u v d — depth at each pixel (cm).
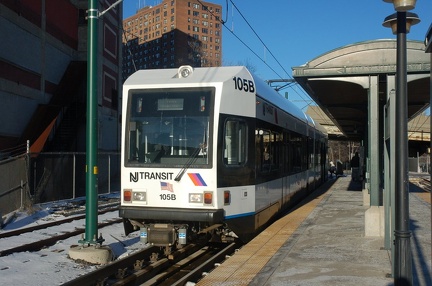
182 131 941
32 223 1452
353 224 1227
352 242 984
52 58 2866
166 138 948
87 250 920
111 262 883
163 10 14062
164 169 932
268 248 932
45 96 2786
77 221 1502
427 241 973
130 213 937
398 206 536
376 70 1330
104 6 3453
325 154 3100
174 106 953
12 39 2394
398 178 535
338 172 4731
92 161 954
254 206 1027
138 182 948
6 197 1541
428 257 827
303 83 1573
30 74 2603
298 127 1683
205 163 917
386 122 848
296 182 1627
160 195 933
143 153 955
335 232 1106
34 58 2636
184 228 927
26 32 2541
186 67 976
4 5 2306
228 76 973
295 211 1505
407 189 535
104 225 1397
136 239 1187
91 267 889
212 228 951
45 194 1928
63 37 2998
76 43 3180
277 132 1288
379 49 1334
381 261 812
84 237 1028
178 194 922
